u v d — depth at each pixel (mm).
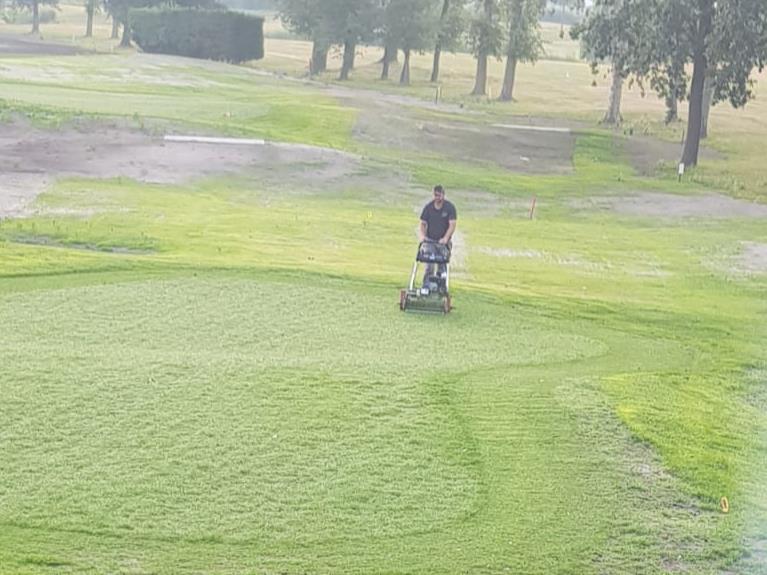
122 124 33781
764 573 8094
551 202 31156
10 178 26328
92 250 19422
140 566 7664
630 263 22688
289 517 8578
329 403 11125
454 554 8133
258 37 73688
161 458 9508
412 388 11797
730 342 15766
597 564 8117
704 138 47969
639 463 10062
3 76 49188
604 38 38344
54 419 10242
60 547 7852
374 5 67562
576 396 11875
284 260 19016
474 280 19203
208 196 26656
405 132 40250
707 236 26906
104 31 100188
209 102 42938
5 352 12227
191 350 12883
